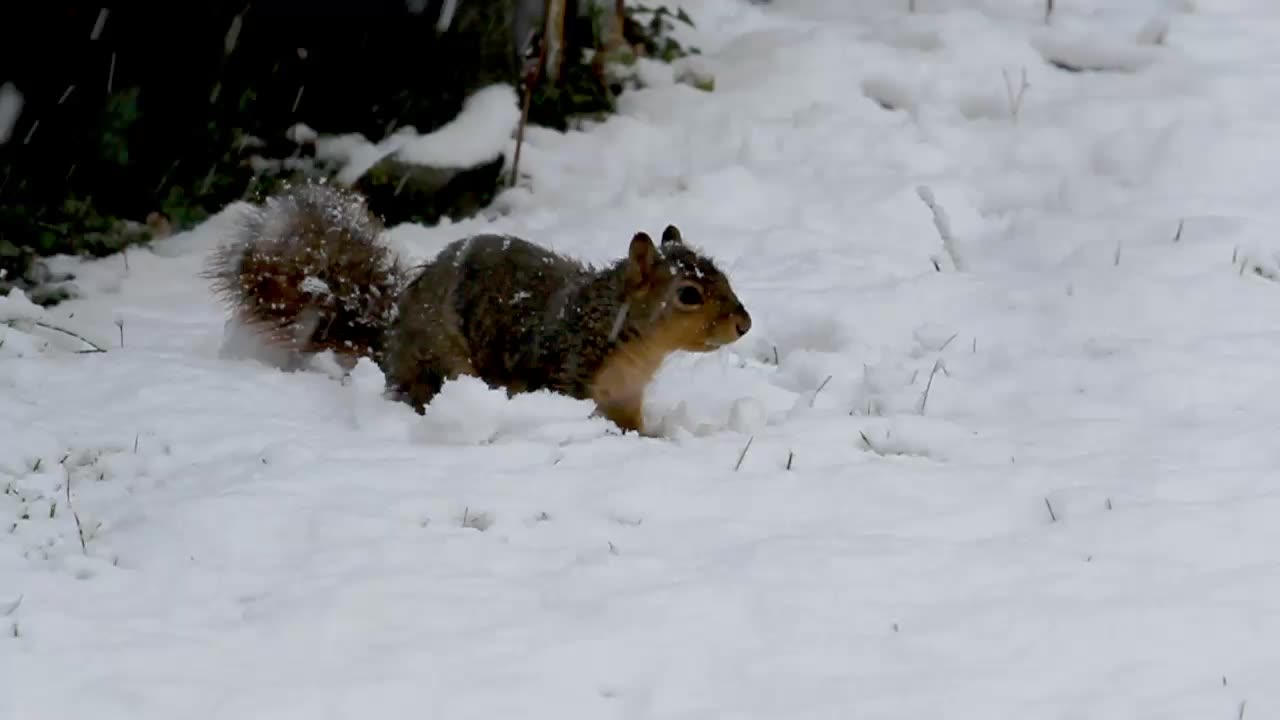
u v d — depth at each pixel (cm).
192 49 1703
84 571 839
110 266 1552
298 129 1789
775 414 1138
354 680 718
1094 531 888
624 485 955
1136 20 1956
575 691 716
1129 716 693
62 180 1653
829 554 851
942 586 821
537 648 748
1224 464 1004
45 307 1437
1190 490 950
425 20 1792
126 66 1675
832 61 1930
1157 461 1003
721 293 1100
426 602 794
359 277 1268
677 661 741
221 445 1037
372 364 1174
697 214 1653
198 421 1080
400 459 1004
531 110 1839
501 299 1155
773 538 879
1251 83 1764
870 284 1430
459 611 788
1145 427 1081
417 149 1684
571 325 1124
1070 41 1905
